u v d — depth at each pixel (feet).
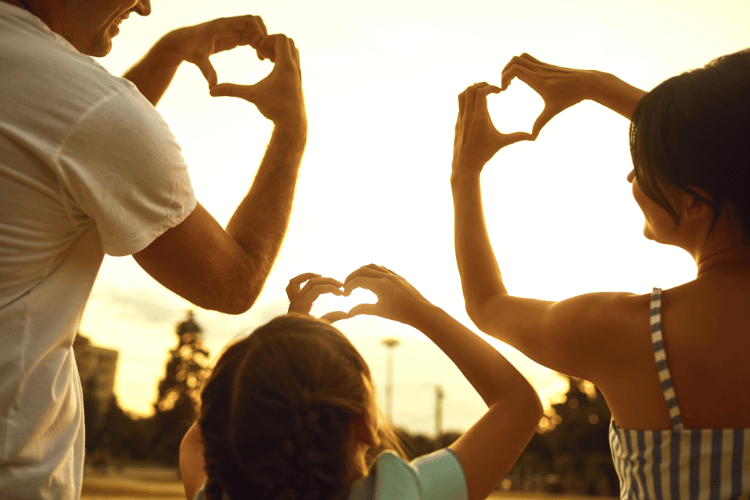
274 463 2.86
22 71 3.31
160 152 3.55
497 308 3.72
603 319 3.14
